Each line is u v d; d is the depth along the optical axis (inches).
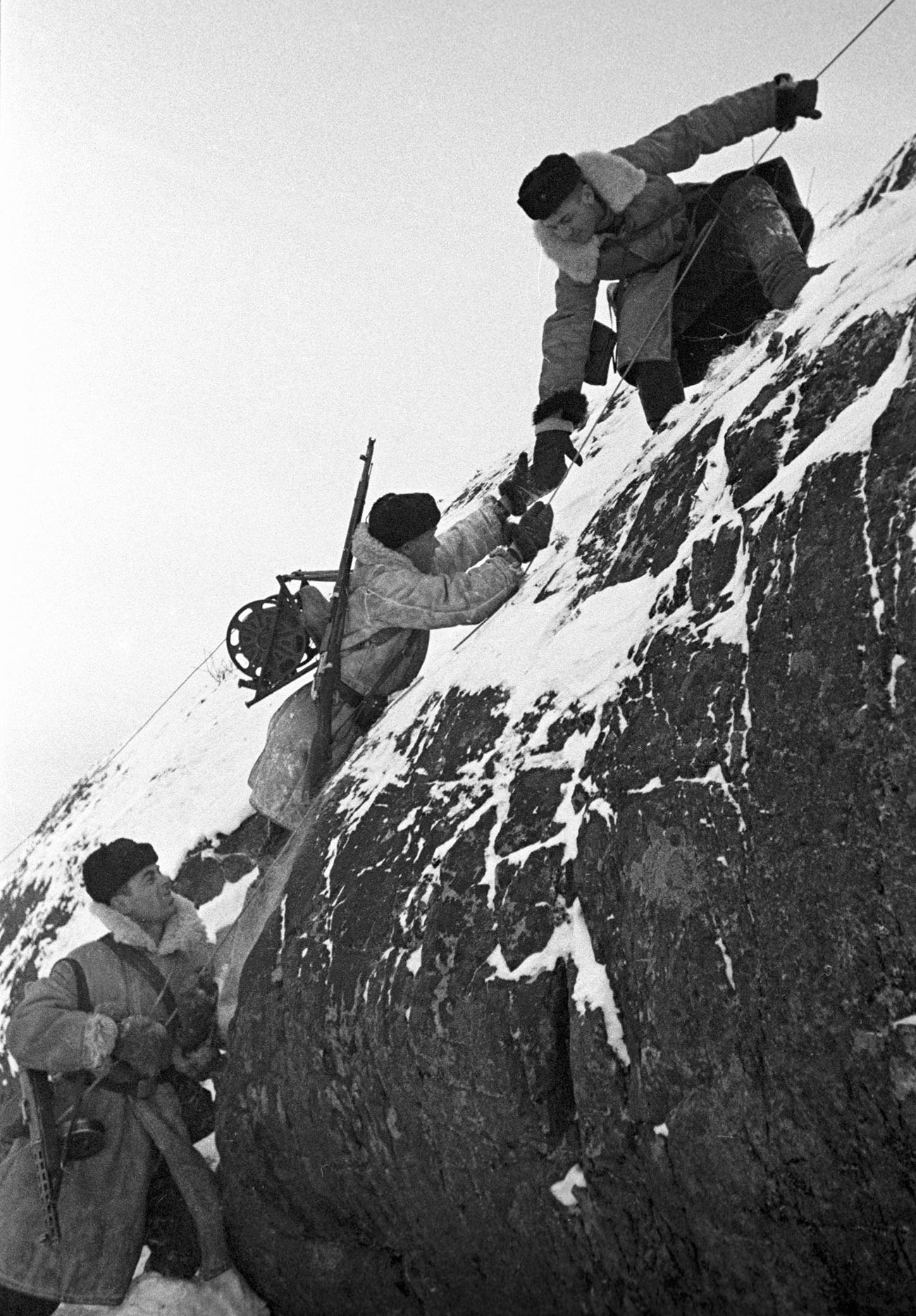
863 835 78.6
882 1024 76.0
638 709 99.8
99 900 141.6
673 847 90.3
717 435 119.1
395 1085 108.2
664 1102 87.7
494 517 151.9
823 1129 79.0
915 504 82.5
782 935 81.9
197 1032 142.5
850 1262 79.0
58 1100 134.7
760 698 87.9
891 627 80.6
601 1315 95.9
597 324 148.6
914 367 91.0
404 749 133.3
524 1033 97.0
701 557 103.3
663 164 138.1
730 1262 85.4
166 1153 134.4
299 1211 126.2
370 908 117.0
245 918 144.0
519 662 125.4
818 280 128.3
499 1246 103.0
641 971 90.2
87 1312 133.9
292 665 150.9
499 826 107.9
